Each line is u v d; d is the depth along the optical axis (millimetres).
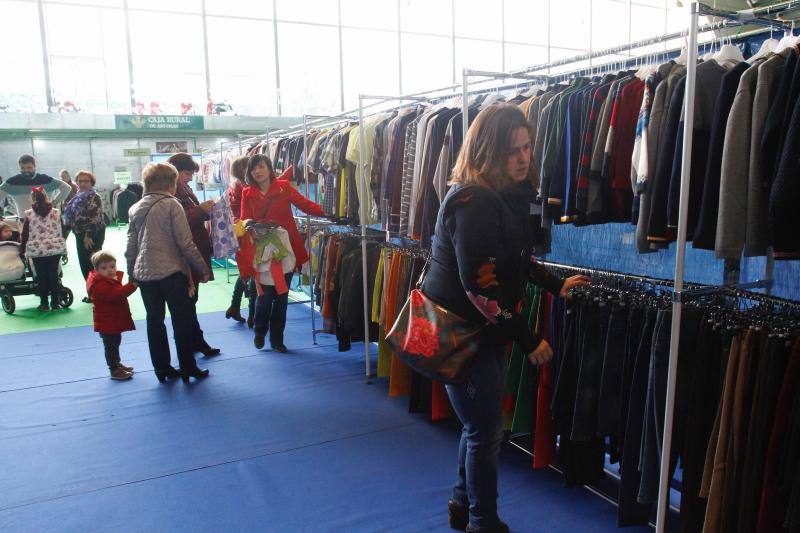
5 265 5680
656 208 1910
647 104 1966
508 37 16438
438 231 1801
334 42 15250
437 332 1796
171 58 14109
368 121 3785
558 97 2373
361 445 2881
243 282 4684
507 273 1726
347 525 2217
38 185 6078
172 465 2705
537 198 2477
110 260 3781
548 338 2459
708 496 1825
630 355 2080
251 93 14867
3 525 2244
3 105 12852
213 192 8727
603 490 2457
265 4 14562
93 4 13281
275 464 2703
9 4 12648
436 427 3078
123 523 2258
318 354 4383
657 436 1946
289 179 4590
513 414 2658
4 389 3691
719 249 1703
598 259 2928
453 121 2764
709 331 1844
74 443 2936
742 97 1652
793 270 2131
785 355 1663
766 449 1695
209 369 4043
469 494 1952
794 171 1512
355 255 3869
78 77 13484
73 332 5082
